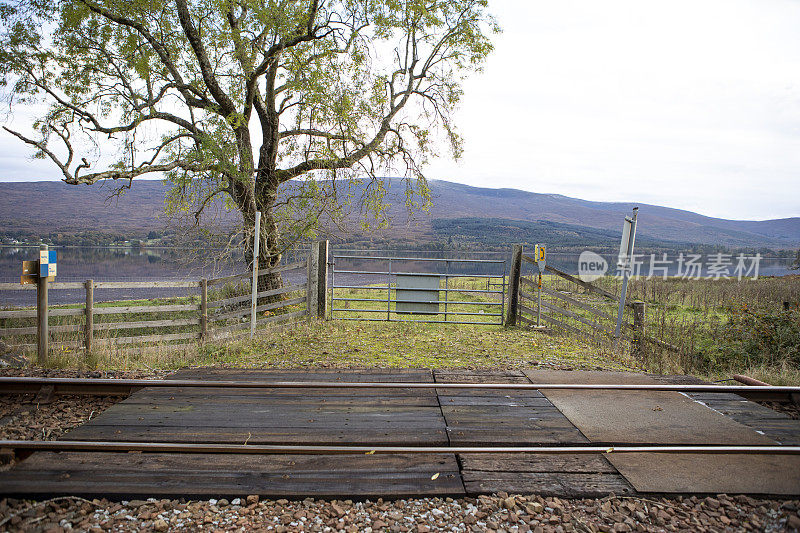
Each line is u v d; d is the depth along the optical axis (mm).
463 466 4383
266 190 15969
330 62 14078
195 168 13516
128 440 4824
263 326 12594
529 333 12594
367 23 14242
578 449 4703
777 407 6320
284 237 15727
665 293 17625
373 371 7645
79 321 13477
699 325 12344
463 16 16438
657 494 3994
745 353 9766
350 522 3619
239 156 13875
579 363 8883
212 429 5113
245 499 3871
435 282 13805
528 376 7523
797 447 4730
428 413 5676
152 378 7305
